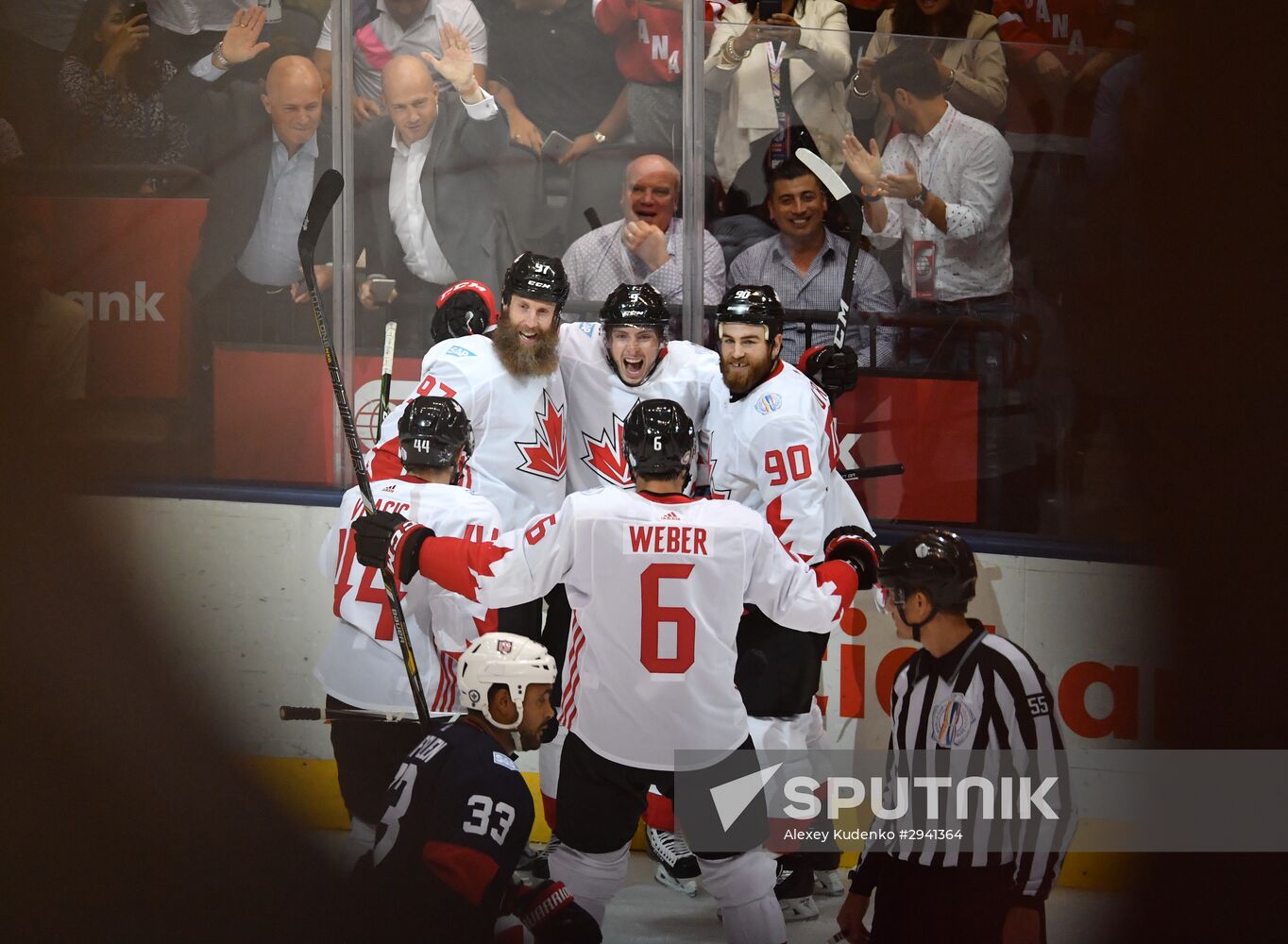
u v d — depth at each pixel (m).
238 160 16.59
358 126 16.61
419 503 13.11
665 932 13.05
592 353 14.88
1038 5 18.39
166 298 16.80
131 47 16.50
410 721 13.67
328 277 16.75
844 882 14.95
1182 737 16.03
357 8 16.41
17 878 14.27
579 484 15.12
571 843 12.06
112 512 16.45
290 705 16.17
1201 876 15.47
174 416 16.86
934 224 16.50
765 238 16.45
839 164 16.38
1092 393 16.81
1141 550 16.22
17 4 16.47
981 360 16.77
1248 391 16.48
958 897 11.31
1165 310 16.86
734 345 13.88
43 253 16.67
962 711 11.38
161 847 15.01
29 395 16.69
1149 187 16.75
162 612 16.45
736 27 16.00
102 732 16.12
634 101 16.41
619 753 11.81
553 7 16.28
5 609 16.20
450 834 9.91
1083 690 16.03
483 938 9.89
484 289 15.41
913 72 16.17
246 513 16.25
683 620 11.66
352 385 16.84
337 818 15.87
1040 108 16.48
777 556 11.91
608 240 16.61
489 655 10.48
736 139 16.23
